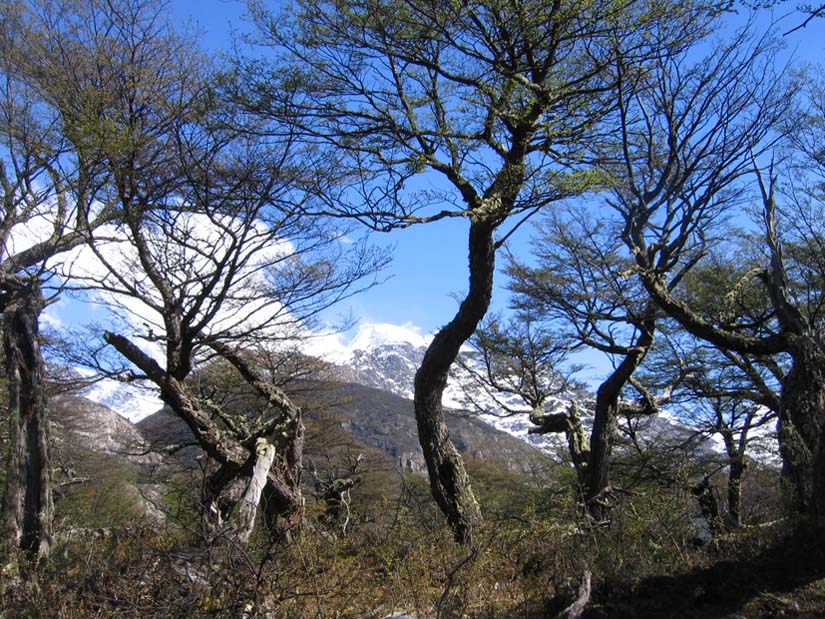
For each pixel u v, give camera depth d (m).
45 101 11.02
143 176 11.30
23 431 9.05
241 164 11.41
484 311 12.47
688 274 18.45
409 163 11.37
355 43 11.28
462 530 11.43
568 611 6.49
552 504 15.43
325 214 11.62
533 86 11.08
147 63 10.98
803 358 9.47
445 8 10.61
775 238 10.84
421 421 12.71
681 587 6.95
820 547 6.88
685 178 12.30
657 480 17.05
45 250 11.77
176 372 12.38
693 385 19.28
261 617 6.21
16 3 10.53
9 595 7.04
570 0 10.46
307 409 22.47
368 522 10.66
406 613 6.66
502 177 11.41
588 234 17.95
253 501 10.45
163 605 6.24
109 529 8.96
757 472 14.27
